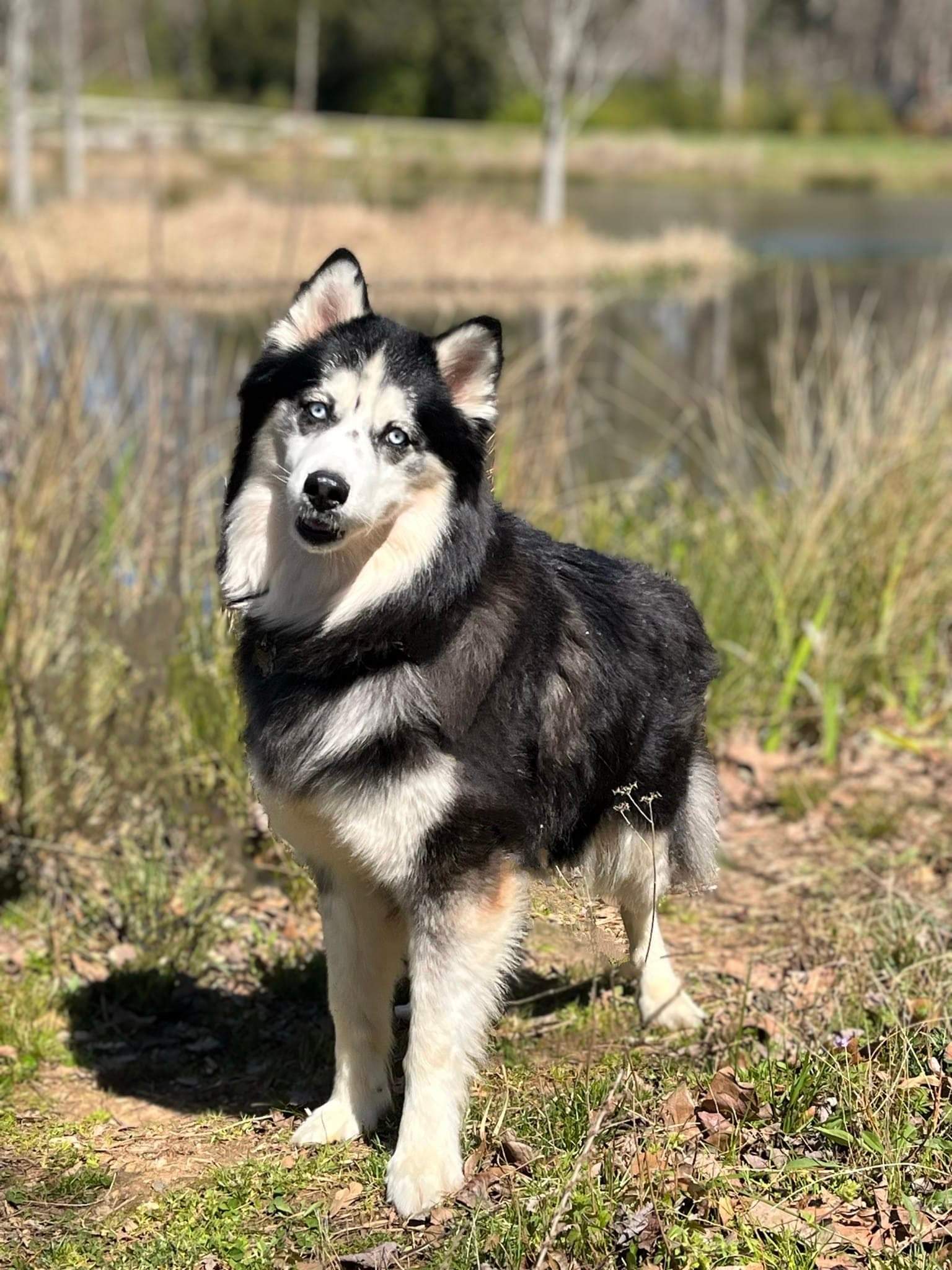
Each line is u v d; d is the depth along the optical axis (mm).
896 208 18531
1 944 2475
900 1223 1772
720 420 4488
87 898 2557
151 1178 1968
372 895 1999
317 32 25812
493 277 10555
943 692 3352
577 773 2027
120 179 15844
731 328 9047
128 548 2941
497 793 1890
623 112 28453
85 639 2748
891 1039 2008
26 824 2607
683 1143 1902
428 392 1913
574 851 2094
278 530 1940
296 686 1913
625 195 19250
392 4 26047
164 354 3264
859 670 3303
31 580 2713
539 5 18000
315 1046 2223
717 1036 2150
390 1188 1889
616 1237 1763
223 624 2758
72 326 3234
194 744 2717
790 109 30203
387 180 18359
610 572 2162
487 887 1897
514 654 1936
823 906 2539
